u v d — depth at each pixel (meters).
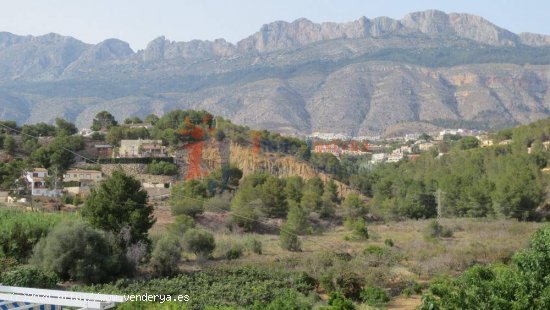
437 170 124.00
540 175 103.69
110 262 46.88
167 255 49.81
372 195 117.31
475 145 169.25
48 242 46.50
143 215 54.59
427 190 102.25
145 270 50.47
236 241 65.75
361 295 43.59
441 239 73.88
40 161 107.50
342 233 84.12
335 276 45.53
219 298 39.62
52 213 68.12
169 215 83.94
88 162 115.31
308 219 88.31
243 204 89.25
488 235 75.00
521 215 90.38
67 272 45.78
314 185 108.00
